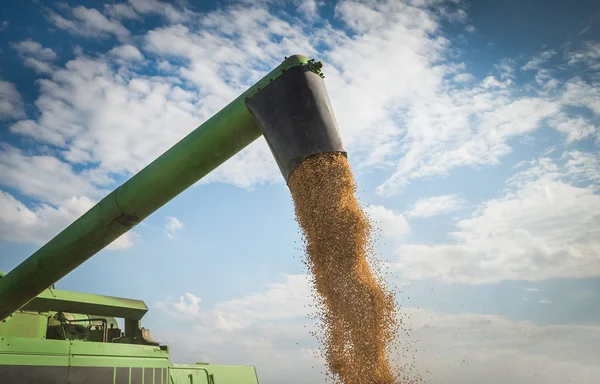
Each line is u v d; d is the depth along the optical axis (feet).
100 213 23.56
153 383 30.83
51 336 32.07
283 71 21.17
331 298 19.21
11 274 25.80
